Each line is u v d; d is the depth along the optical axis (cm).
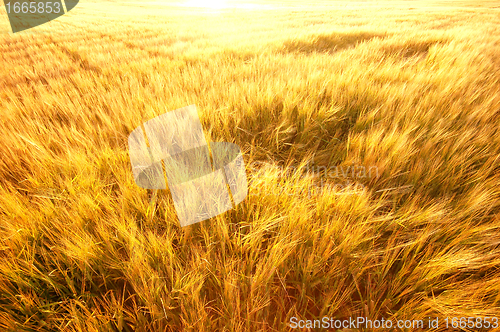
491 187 143
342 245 117
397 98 242
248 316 93
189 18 1886
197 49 594
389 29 810
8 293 107
